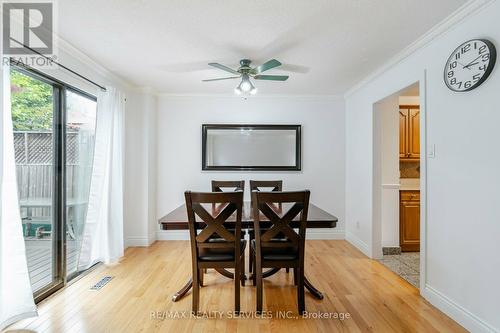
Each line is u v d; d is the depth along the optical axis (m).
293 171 4.27
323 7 1.91
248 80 2.76
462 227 1.95
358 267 3.11
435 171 2.23
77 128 2.94
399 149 3.84
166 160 4.21
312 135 4.29
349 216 4.15
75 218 2.96
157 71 3.22
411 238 3.72
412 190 3.72
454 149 2.03
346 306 2.25
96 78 3.06
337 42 2.44
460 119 1.97
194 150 4.24
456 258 2.01
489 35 1.74
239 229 2.08
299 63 2.95
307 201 2.04
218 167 4.24
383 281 2.74
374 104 3.36
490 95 1.73
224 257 2.12
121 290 2.52
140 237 3.93
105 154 3.07
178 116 4.23
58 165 2.57
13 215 1.90
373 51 2.63
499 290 1.68
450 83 2.03
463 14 1.90
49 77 2.37
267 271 2.78
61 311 2.16
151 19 2.07
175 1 1.84
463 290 1.94
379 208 3.39
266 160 4.26
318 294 2.38
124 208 3.84
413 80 2.53
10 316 1.89
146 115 3.92
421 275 2.40
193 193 2.00
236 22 2.11
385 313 2.14
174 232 4.23
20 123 2.22
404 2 1.84
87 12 1.97
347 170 4.24
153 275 2.87
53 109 2.54
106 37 2.36
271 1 1.84
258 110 4.28
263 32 2.27
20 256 1.93
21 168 2.26
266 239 2.09
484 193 1.78
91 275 2.86
